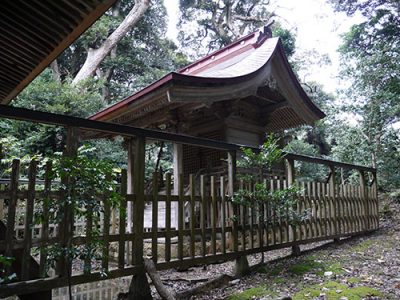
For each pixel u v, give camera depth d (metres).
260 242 4.55
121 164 11.38
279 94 8.21
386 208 9.84
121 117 6.91
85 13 3.01
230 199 4.31
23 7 3.13
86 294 4.00
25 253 2.54
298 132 18.20
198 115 7.70
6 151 7.16
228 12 24.44
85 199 2.61
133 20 16.55
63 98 11.43
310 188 5.84
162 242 5.57
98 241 2.78
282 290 3.58
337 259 5.03
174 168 6.47
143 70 18.72
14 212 2.52
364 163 12.41
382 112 12.44
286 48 18.89
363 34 14.80
